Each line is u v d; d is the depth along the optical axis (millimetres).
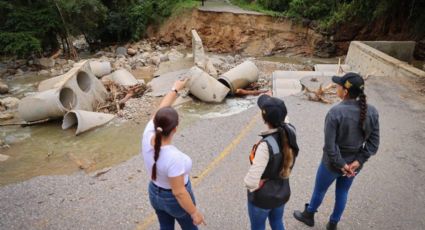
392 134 7227
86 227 4844
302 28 22094
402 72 11039
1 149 9273
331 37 20703
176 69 16938
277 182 3129
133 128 10195
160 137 2785
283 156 2982
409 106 8734
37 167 8016
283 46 22188
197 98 12602
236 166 6348
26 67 19469
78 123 9945
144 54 21344
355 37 20547
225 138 7656
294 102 9547
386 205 4926
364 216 4695
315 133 7512
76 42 28578
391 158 6258
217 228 4613
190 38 24500
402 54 15250
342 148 3539
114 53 23609
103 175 6359
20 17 20750
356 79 3299
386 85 10352
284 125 3020
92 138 9641
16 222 5035
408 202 4988
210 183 5781
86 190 5859
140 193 5633
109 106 12086
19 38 19703
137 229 4723
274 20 22484
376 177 5648
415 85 10172
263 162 2947
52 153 8836
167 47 24812
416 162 6109
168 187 2971
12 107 12914
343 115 3361
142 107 11711
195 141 7590
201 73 12289
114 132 9984
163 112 2807
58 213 5215
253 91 13297
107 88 14078
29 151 9078
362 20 19844
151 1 26422
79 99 11461
